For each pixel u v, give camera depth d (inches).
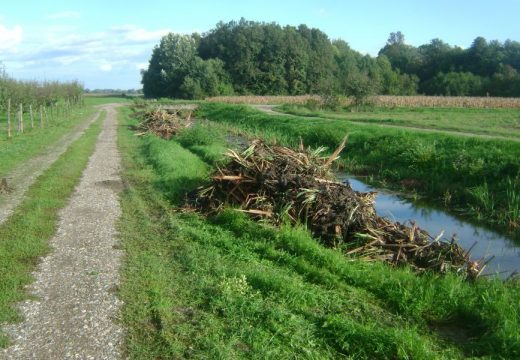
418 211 572.7
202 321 246.8
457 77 3550.7
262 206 422.6
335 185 435.8
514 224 500.4
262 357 216.2
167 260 334.6
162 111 1341.0
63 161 728.3
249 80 4001.0
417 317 264.2
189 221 435.5
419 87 3865.7
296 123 1248.8
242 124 1508.4
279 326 241.3
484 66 3779.5
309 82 4099.4
